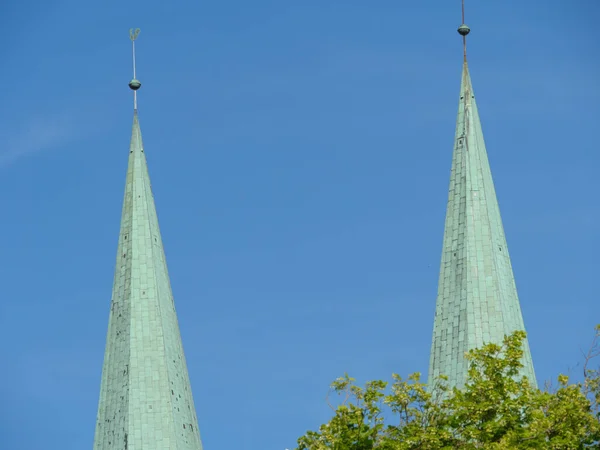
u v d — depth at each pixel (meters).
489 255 148.50
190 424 153.50
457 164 152.12
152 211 160.25
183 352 157.25
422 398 129.75
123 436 150.75
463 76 154.50
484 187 151.12
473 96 154.25
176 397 153.25
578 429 127.19
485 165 152.50
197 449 153.12
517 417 129.00
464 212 150.12
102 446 152.00
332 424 128.62
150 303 155.75
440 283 148.88
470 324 145.88
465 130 153.00
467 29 154.50
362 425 128.50
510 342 132.50
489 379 130.75
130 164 161.38
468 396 130.50
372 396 129.75
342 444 127.94
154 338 154.50
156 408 151.75
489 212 150.50
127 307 155.75
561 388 129.25
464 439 128.75
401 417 130.00
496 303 146.50
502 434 127.62
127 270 157.25
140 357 153.62
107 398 153.62
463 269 148.25
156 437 150.62
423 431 127.38
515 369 131.75
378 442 128.25
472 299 146.88
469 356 132.75
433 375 145.62
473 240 149.12
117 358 154.38
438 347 146.75
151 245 158.12
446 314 147.50
